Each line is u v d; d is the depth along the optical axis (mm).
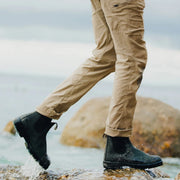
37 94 16500
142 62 2818
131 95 2816
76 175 2963
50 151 5766
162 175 3320
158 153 5953
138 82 2838
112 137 2926
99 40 2957
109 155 2959
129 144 2941
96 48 2996
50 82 27328
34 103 12695
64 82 2951
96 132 6262
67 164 4863
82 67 2975
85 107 6867
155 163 2914
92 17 3020
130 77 2807
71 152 5789
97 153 5797
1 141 6102
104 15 2908
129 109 2850
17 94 15836
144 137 6059
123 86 2812
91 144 6180
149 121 6227
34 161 3014
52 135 7145
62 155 5504
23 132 2906
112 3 2750
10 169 3160
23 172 3051
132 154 2928
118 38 2797
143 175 2871
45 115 2902
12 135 6703
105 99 6926
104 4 2793
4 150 5336
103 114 6512
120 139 2916
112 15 2766
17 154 5078
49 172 3064
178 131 6164
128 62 2801
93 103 6875
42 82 26922
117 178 2793
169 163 5512
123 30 2762
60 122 8477
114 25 2777
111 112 2887
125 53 2801
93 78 2957
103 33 2928
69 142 6355
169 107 6605
